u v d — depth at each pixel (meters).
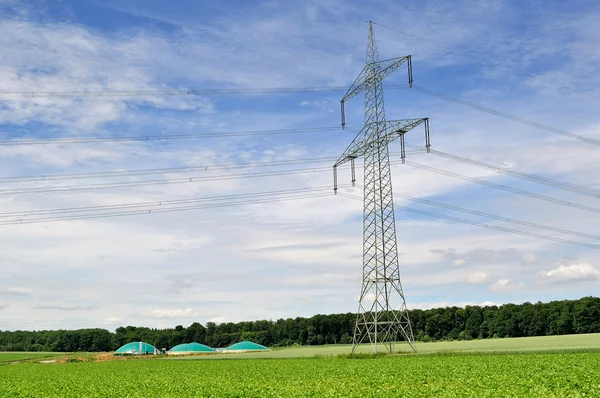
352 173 75.75
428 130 66.69
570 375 37.78
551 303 162.00
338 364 59.81
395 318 68.94
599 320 141.88
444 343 113.25
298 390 36.56
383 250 68.31
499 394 30.72
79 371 70.88
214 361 83.38
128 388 43.75
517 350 69.00
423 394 32.19
